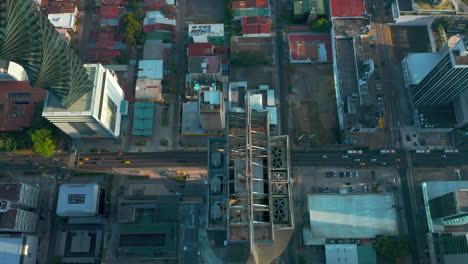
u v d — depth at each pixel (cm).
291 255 18425
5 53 14175
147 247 18238
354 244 18050
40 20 13700
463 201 15675
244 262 14275
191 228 18575
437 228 18088
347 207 18725
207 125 19462
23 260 17238
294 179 19850
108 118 18975
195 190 19462
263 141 13512
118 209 18712
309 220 18675
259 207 12556
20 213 17375
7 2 12744
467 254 14950
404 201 19338
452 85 18025
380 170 19912
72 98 16675
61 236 18900
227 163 12538
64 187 18412
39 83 15438
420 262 18262
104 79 18200
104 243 18475
